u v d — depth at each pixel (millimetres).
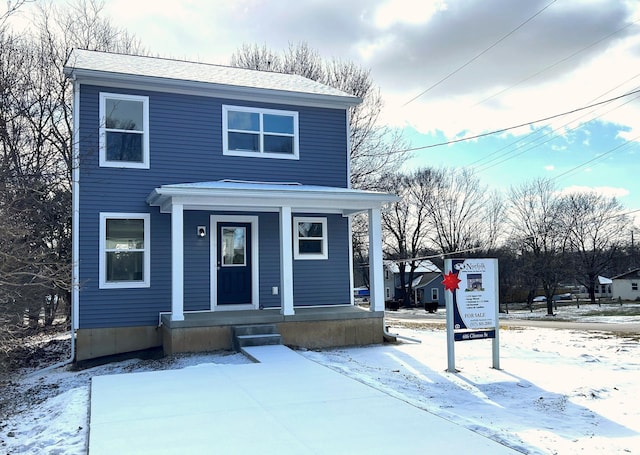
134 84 11273
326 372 7492
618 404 6520
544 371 8422
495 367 8641
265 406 5602
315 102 12852
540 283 41125
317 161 12859
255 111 12383
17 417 6207
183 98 11742
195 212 11734
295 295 12508
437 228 47281
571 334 14195
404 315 37250
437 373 8188
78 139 10820
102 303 10781
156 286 11211
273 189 10414
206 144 11852
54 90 21031
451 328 8398
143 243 11219
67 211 17672
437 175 46969
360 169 29453
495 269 8859
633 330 16344
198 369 7738
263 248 12281
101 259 10820
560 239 45531
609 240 49562
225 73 13797
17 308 11062
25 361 12031
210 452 4156
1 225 8688
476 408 6219
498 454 4129
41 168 15844
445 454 4121
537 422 5684
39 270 10195
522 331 15398
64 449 4477
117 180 11086
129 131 11281
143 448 4270
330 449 4223
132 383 6805
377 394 6164
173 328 9688
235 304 11984
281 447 4277
